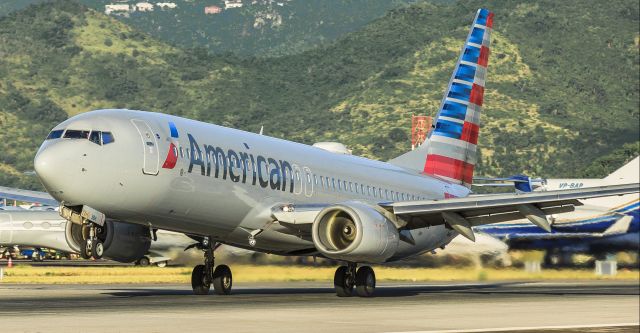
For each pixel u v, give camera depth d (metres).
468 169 126.31
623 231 178.00
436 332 60.00
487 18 126.19
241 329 60.66
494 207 97.75
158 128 87.38
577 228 178.38
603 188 92.56
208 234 95.75
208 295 99.38
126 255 93.44
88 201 83.25
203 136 91.38
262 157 96.69
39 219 165.25
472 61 125.44
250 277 130.50
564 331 61.38
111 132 84.19
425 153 122.06
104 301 86.94
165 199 87.12
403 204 93.62
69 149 82.19
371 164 113.62
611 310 79.50
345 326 63.28
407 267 157.25
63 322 64.38
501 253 161.38
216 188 90.88
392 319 69.00
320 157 105.62
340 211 92.75
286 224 96.06
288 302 87.38
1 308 77.06
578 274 160.38
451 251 159.88
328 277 138.12
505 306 83.88
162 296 96.31
